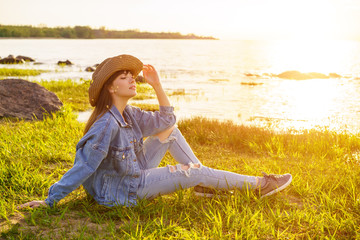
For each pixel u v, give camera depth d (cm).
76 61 4100
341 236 307
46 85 1468
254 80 2184
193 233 298
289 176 370
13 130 655
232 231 308
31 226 307
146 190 336
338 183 417
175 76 2384
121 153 315
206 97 1420
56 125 714
